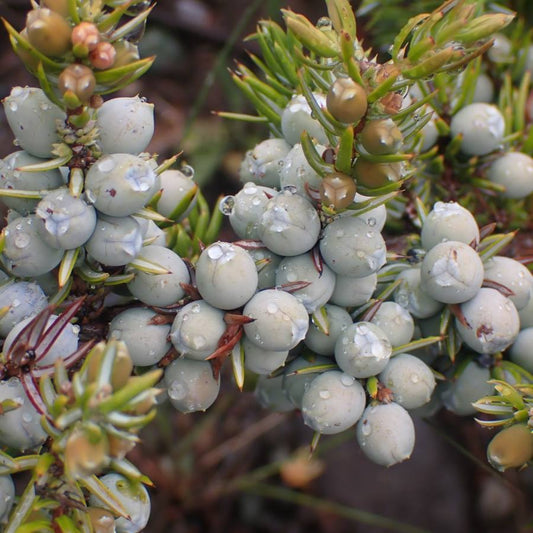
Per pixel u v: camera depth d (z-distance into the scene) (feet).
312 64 0.67
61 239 0.66
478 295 0.72
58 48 0.64
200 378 0.69
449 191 0.85
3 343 0.69
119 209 0.66
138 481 0.67
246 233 0.70
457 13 0.66
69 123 0.66
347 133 0.64
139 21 0.66
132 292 0.69
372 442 0.70
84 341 0.70
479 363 0.75
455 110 0.83
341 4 0.67
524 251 0.88
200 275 0.66
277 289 0.68
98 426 0.62
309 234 0.67
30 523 0.65
